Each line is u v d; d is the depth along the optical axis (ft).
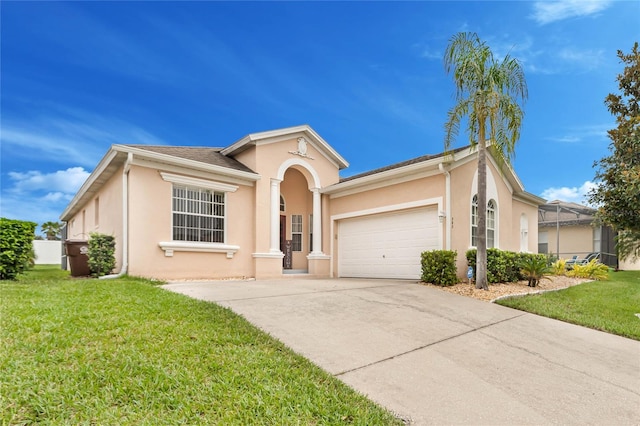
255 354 14.02
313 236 49.62
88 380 10.80
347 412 10.65
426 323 20.81
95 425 8.86
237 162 47.03
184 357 13.01
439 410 11.57
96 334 14.49
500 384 13.75
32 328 14.73
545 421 11.33
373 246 44.83
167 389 10.75
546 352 17.66
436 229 37.50
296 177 54.03
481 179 32.17
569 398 13.01
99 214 45.93
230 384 11.41
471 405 12.01
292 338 16.92
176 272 37.22
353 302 24.89
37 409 9.25
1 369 11.10
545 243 73.05
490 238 42.42
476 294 29.63
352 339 17.42
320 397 11.33
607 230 65.72
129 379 11.06
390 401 11.93
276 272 44.55
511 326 21.47
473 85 31.58
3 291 22.40
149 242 35.60
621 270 61.93
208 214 40.75
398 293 29.01
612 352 18.38
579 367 16.08
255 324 18.43
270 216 44.98
